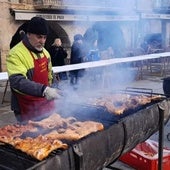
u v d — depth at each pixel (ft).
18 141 6.78
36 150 6.16
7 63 8.89
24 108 9.43
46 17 40.42
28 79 8.68
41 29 8.78
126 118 8.33
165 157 11.35
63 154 6.21
